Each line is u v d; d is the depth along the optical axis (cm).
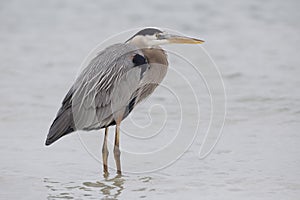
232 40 2438
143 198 1005
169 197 1005
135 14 2942
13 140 1314
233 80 1823
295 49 2253
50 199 1004
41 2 3191
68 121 1145
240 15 2922
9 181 1087
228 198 988
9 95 1673
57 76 1894
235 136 1322
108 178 1112
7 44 2381
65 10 3042
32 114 1504
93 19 2850
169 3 3159
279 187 1028
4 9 3030
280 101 1580
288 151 1214
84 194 1030
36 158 1212
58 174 1128
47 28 2683
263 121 1424
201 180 1084
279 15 2902
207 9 3038
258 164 1149
